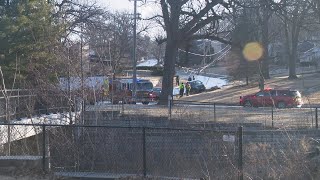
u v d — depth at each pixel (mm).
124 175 14531
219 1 46531
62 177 13945
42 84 26875
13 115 22359
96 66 22859
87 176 14258
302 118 28656
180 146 17312
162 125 25359
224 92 65125
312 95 56750
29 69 26062
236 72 74000
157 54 118188
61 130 16891
